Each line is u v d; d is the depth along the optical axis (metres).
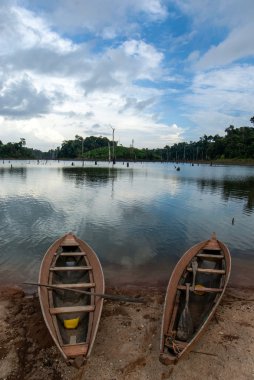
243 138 144.00
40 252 12.98
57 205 23.02
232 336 7.50
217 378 6.22
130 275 10.95
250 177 53.81
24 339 7.22
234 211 22.12
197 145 179.12
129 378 6.20
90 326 6.79
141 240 14.97
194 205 24.25
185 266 9.62
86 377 6.19
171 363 6.09
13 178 45.44
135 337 7.42
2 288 9.64
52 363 6.52
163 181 44.16
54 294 8.05
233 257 12.93
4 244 13.88
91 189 32.69
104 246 13.96
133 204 23.98
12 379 6.12
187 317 6.97
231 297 9.40
